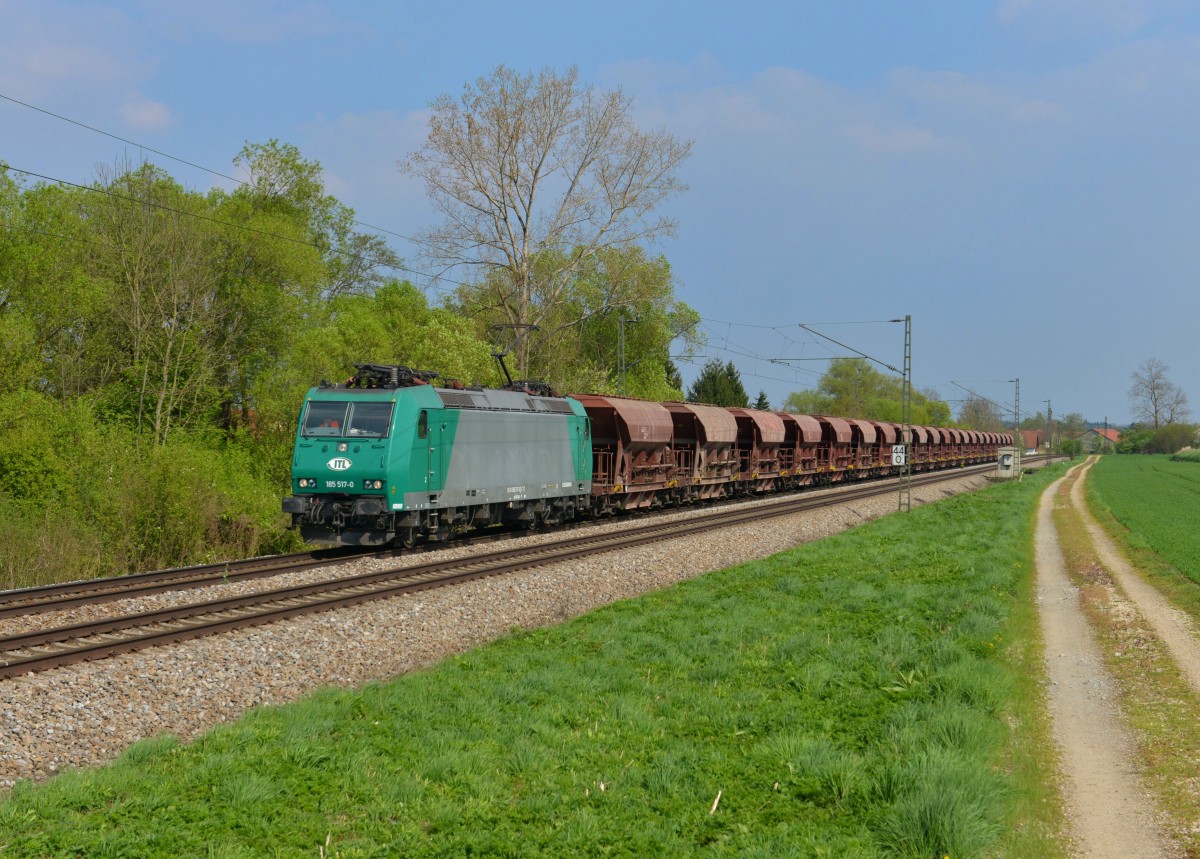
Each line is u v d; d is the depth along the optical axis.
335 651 13.37
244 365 34.50
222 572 18.83
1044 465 105.81
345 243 52.81
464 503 23.47
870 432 59.00
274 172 45.53
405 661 13.88
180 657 11.99
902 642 14.42
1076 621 17.66
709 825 7.94
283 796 8.35
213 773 8.71
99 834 7.42
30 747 9.31
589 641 14.95
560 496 28.28
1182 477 80.81
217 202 39.00
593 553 22.61
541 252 43.22
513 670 13.05
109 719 10.20
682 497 38.03
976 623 15.57
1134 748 10.20
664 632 15.52
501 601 17.17
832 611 17.34
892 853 7.37
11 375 24.19
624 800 8.40
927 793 7.84
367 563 20.14
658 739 10.12
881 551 26.14
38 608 14.75
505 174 41.50
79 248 29.86
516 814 8.05
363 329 32.06
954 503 45.69
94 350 29.92
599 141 41.91
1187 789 8.91
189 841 7.41
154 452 23.45
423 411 21.88
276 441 29.70
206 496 23.89
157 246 29.94
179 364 29.73
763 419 43.75
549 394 29.36
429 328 34.16
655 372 57.53
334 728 10.33
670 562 22.77
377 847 7.38
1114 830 8.01
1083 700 12.19
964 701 11.40
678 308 59.72
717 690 12.01
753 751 9.56
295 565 19.56
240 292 33.44
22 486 22.11
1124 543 31.02
